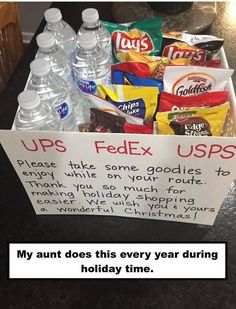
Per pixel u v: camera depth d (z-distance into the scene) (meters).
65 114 0.71
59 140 0.55
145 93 0.67
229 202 0.72
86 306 0.60
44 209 0.70
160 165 0.58
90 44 0.72
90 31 0.80
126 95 0.68
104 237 0.68
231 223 0.69
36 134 0.55
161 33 0.80
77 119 0.76
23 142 0.56
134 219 0.71
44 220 0.71
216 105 0.66
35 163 0.60
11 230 0.70
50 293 0.62
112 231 0.69
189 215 0.67
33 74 0.67
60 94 0.70
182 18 1.07
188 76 0.69
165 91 0.70
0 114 0.88
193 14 1.08
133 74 0.74
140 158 0.57
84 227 0.70
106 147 0.55
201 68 0.68
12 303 0.61
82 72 0.74
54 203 0.69
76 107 0.77
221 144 0.53
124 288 0.62
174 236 0.68
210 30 1.08
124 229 0.69
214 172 0.58
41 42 0.74
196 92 0.72
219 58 0.77
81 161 0.58
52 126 0.65
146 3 1.12
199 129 0.64
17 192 0.75
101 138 0.54
